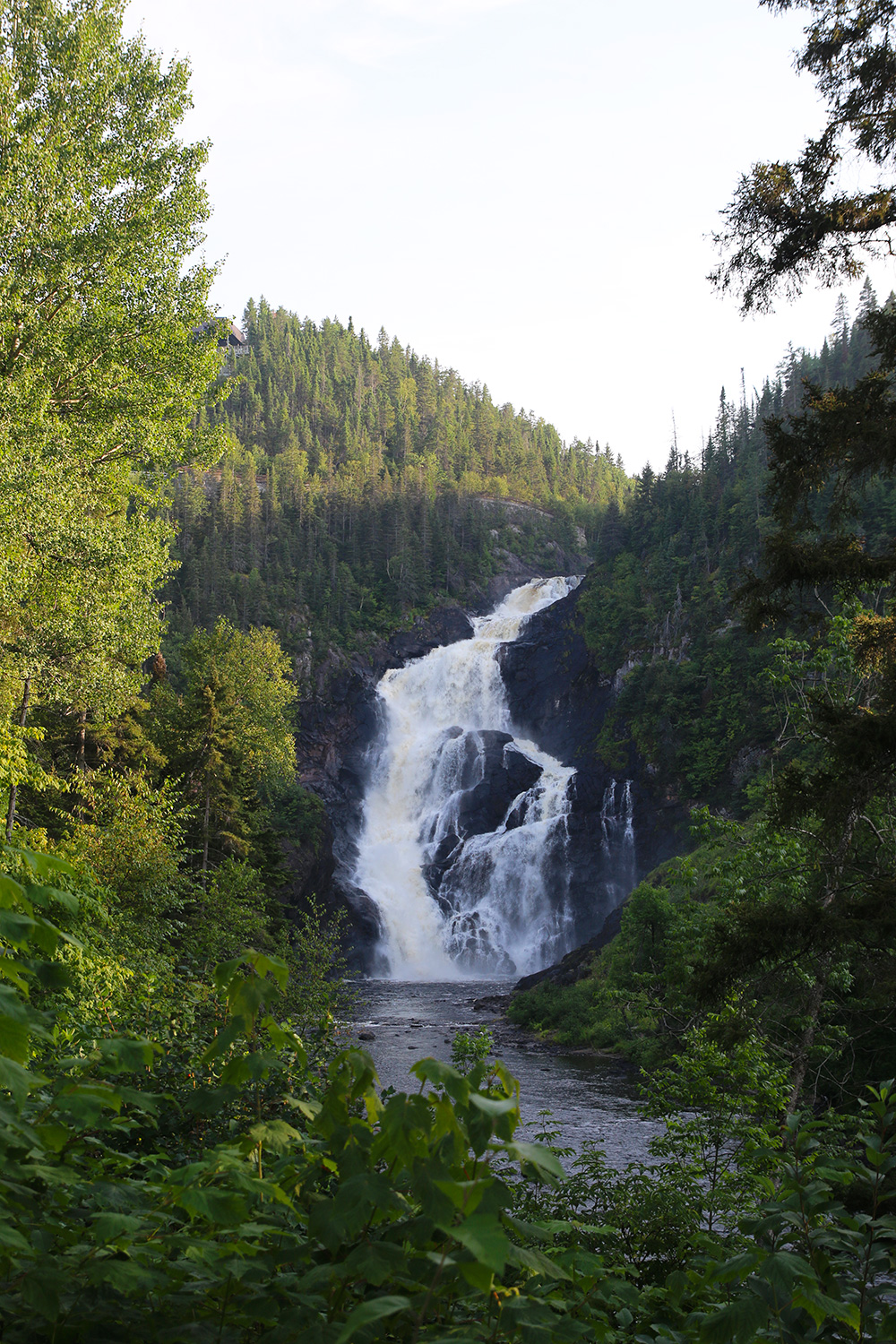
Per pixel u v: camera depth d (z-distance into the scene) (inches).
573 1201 306.7
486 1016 1829.5
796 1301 93.0
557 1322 80.4
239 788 1710.1
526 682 4197.8
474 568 6181.1
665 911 1423.5
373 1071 87.5
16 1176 76.0
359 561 5925.2
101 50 973.8
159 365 1028.5
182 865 1488.7
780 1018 614.5
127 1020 244.4
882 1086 116.3
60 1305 75.5
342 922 2753.4
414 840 3405.5
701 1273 144.9
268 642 2578.7
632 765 3346.5
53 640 949.2
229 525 5762.8
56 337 888.9
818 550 516.1
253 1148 96.1
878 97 471.8
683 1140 350.0
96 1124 82.0
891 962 547.8
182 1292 86.9
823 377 5556.1
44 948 81.4
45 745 1316.4
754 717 3021.7
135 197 984.3
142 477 1138.7
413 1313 77.6
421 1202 70.9
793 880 647.1
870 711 483.5
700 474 4953.3
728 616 3575.3
